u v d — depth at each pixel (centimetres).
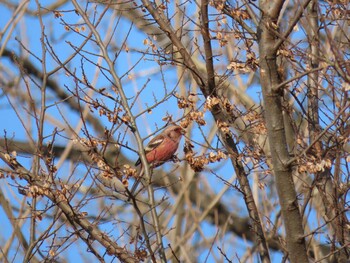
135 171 1113
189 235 1588
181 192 1641
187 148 1198
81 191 1568
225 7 1207
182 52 1267
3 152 1191
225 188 1639
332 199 1208
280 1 1128
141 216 1132
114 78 1185
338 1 1121
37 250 1163
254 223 1283
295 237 1112
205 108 1195
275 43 1120
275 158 1117
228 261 1244
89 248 1167
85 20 1220
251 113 1268
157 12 1271
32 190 1129
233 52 1477
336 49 1014
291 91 1213
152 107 1188
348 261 1195
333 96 1154
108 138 1114
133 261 1151
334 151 1180
